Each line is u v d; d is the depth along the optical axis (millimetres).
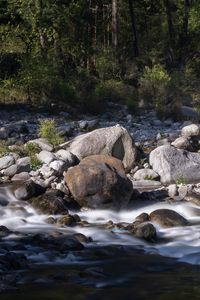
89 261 11883
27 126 26984
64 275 10883
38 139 22828
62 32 43281
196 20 50375
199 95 37469
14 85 34062
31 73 33312
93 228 14445
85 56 43719
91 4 46938
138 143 23844
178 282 10625
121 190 16344
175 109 31547
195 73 45562
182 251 12664
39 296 9930
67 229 14367
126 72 41188
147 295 9969
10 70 37625
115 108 33562
